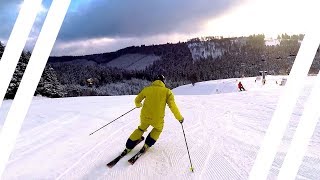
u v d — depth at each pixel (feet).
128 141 15.61
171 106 15.38
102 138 20.42
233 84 165.68
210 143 18.15
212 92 163.94
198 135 20.48
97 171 14.05
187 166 14.26
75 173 13.93
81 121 27.37
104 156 16.24
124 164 14.74
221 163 14.42
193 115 30.07
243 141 18.17
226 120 25.94
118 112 32.50
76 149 17.89
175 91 212.43
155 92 15.71
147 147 15.79
